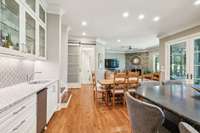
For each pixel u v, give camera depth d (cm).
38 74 360
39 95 220
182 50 498
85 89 692
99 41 788
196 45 439
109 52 1341
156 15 385
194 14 377
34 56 262
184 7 334
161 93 157
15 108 141
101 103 450
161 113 85
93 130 265
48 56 364
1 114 117
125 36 676
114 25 488
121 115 345
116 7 337
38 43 286
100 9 351
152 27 505
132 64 1327
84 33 621
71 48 711
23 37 214
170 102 118
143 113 94
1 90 198
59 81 376
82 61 873
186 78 475
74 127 277
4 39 177
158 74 611
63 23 471
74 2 317
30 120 182
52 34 364
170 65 566
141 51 1248
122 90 420
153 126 89
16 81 254
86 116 337
